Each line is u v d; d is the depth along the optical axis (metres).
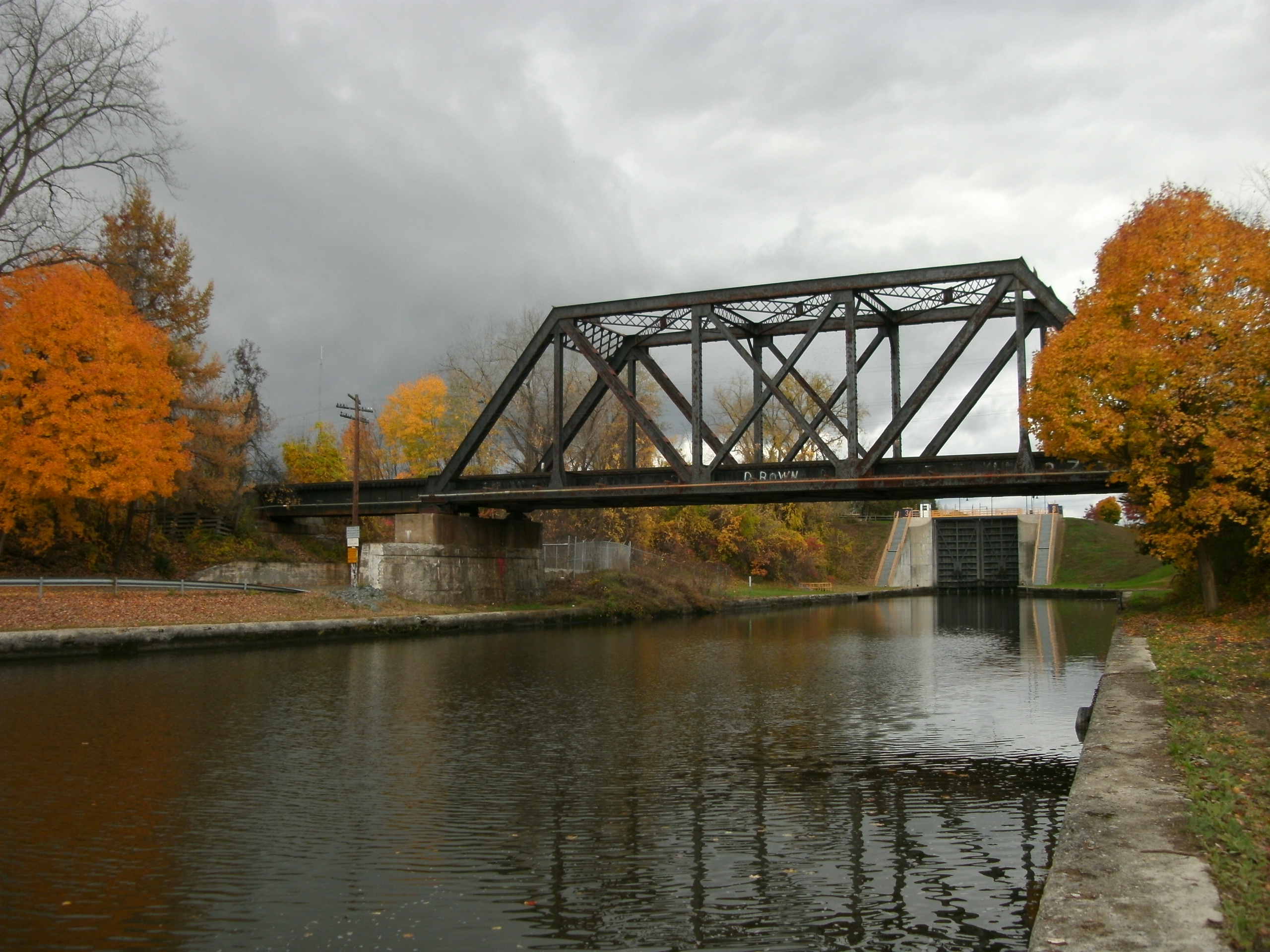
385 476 75.38
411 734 16.72
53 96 31.62
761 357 38.56
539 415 60.59
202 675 23.91
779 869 9.88
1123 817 8.01
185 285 47.44
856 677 25.06
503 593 47.06
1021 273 30.88
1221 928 5.69
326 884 9.37
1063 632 40.81
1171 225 25.28
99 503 40.06
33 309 32.91
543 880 9.55
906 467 33.22
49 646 26.34
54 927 8.28
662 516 78.06
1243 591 27.55
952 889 9.37
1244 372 24.17
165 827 11.09
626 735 16.80
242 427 46.34
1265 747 10.48
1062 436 26.61
